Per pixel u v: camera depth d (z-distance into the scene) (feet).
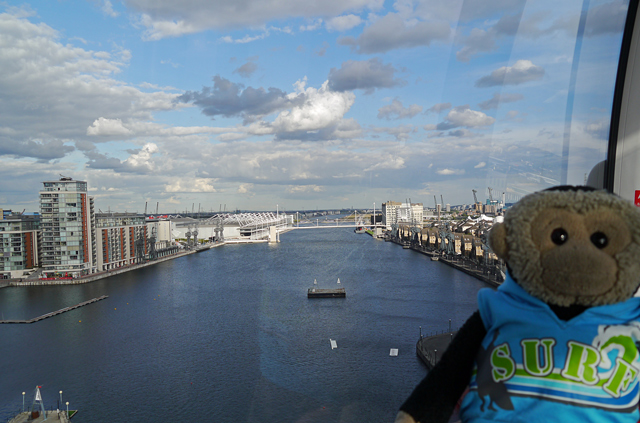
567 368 2.54
